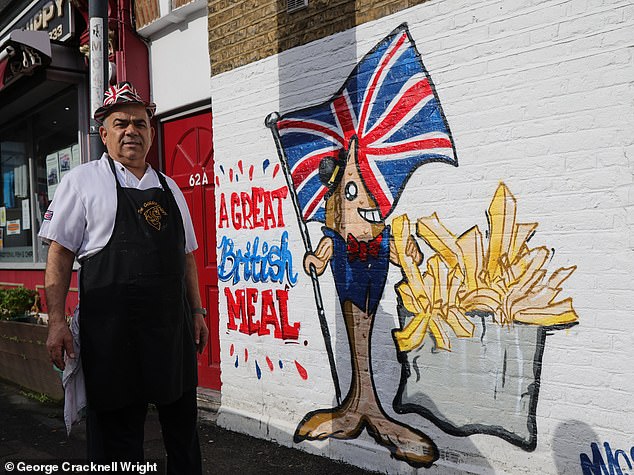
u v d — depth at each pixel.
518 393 3.35
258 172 4.79
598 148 3.06
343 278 4.20
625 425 2.98
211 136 5.62
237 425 4.92
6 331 6.54
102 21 4.39
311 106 4.39
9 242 9.50
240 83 4.91
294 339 4.54
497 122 3.41
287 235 4.58
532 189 3.29
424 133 3.73
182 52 5.71
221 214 5.11
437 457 3.70
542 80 3.24
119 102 3.12
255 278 4.83
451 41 3.60
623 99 2.98
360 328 4.11
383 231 3.96
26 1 7.88
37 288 8.41
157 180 3.24
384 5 3.93
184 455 3.24
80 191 2.99
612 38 3.01
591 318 3.09
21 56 6.89
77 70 7.00
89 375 2.95
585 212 3.10
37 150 8.59
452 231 3.61
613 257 3.02
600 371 3.06
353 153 4.13
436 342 3.70
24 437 4.96
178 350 3.09
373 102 4.01
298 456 4.35
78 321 3.03
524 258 3.32
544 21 3.23
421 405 3.78
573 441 3.15
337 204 4.23
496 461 3.45
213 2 5.13
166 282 3.03
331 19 4.25
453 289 3.62
